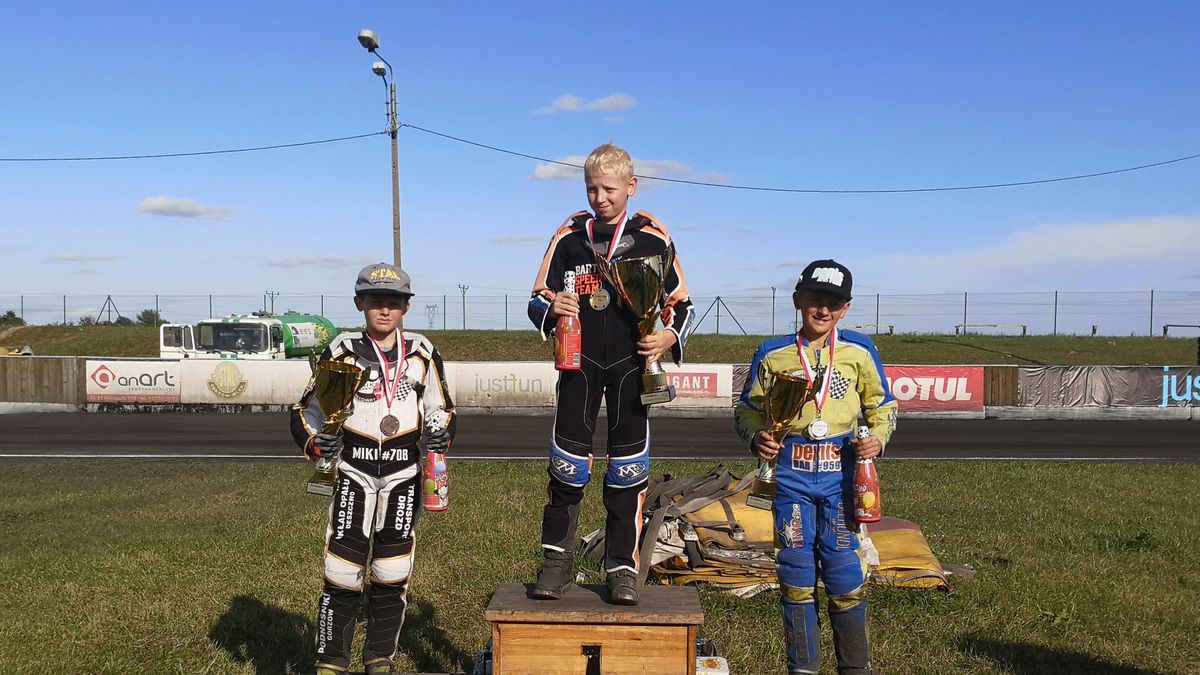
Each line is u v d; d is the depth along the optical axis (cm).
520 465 1307
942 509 975
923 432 1952
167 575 668
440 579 673
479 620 580
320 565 699
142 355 3638
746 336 3784
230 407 2289
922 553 696
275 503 1007
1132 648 541
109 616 567
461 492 1050
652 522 701
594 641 361
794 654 390
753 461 1462
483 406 2280
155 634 539
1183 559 755
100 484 1170
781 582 395
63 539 804
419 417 408
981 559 755
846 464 389
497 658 364
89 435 1811
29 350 3183
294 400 2292
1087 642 552
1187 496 1084
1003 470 1304
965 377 2259
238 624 555
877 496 377
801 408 380
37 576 669
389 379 399
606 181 369
